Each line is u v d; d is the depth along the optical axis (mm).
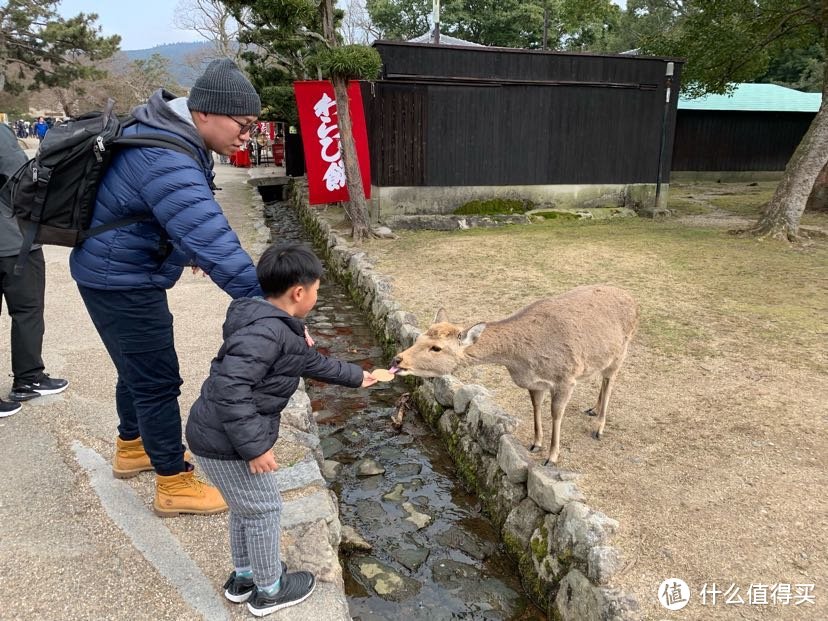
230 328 2375
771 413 4613
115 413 4461
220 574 2871
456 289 8031
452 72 12273
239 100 2672
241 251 2631
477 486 4391
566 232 12008
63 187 2621
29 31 33625
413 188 12703
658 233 11781
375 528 4105
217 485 2461
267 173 24500
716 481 3760
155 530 3164
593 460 4012
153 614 2621
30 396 4605
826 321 6613
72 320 6812
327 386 6426
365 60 10555
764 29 13539
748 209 15219
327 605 2693
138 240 2717
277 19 10602
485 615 3355
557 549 3309
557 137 13383
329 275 11211
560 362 3672
